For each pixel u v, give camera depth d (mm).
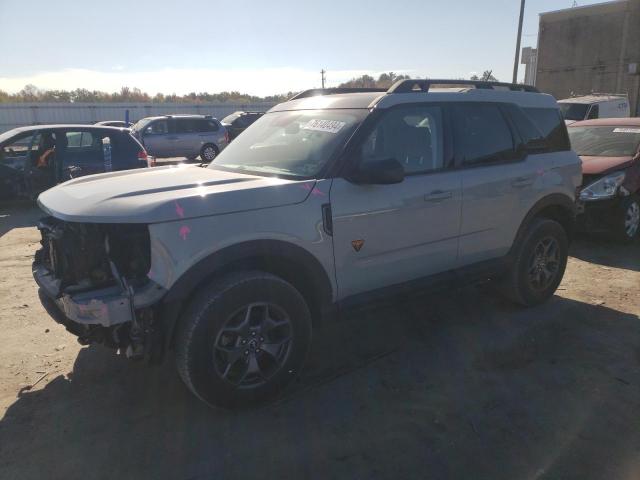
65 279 2936
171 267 2721
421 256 3707
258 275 2969
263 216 2953
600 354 3795
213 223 2816
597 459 2662
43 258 3451
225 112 36312
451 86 4219
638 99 22266
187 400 3238
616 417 3020
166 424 2992
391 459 2684
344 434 2893
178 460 2684
